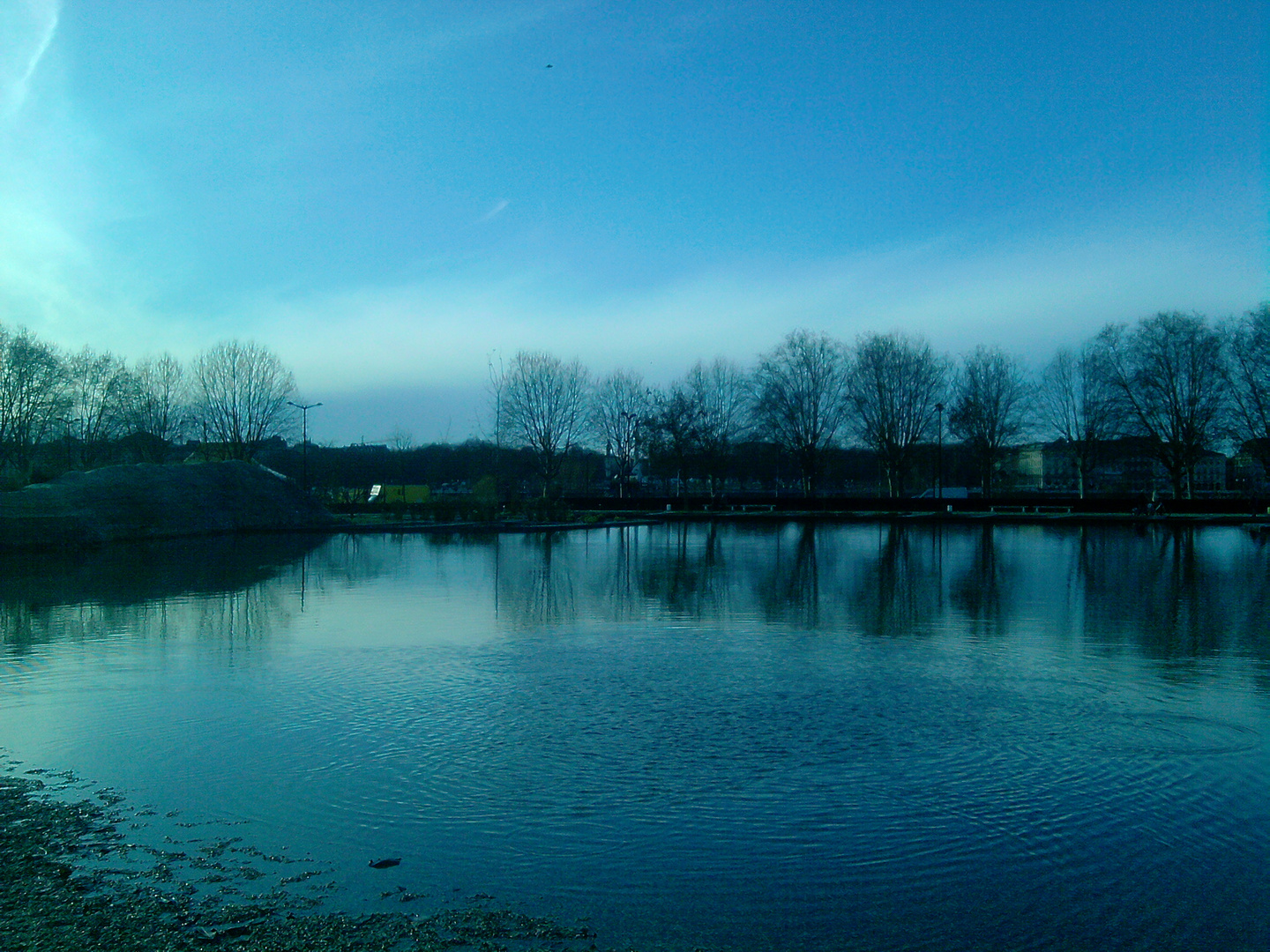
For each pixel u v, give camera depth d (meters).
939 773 7.73
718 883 5.71
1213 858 6.09
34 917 5.18
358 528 45.75
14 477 47.75
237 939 4.95
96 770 7.75
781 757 8.12
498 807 6.95
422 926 5.12
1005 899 5.52
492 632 14.80
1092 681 11.11
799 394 73.06
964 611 17.31
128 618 16.19
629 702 10.09
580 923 5.19
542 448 75.62
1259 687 10.84
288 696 10.30
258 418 70.19
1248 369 57.22
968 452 81.44
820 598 19.39
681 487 90.75
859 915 5.31
